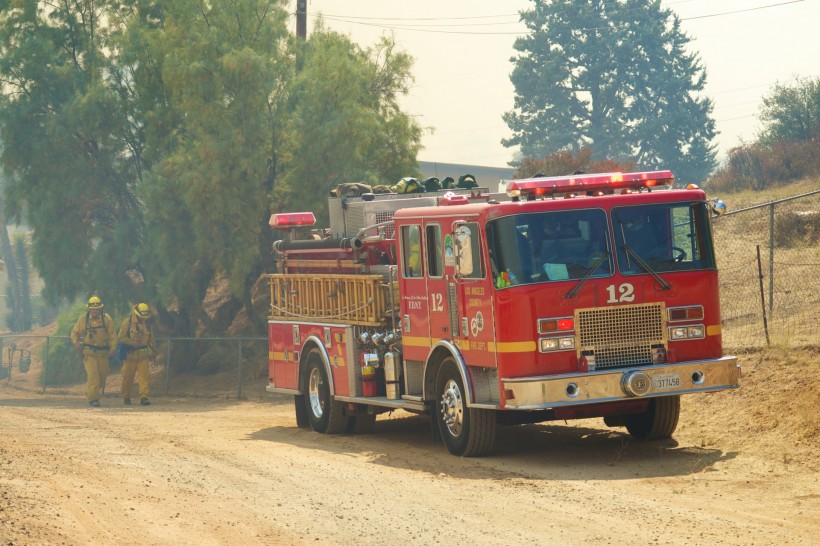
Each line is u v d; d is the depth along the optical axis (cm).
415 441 2139
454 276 1825
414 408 1992
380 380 2178
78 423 2634
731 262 3256
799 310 2509
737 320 2569
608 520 1274
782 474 1515
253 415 2952
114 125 4175
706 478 1527
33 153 4144
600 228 1716
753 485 1457
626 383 1664
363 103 4156
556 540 1180
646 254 1723
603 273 1702
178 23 3988
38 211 4144
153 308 4225
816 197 4088
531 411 1800
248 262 3812
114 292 4228
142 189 3934
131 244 4256
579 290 1689
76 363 4719
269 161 4041
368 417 2300
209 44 3859
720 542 1148
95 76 4297
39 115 4250
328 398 2306
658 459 1714
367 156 4100
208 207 3719
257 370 3962
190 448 2030
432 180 2395
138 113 4259
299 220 2594
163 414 3031
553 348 1673
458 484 1566
